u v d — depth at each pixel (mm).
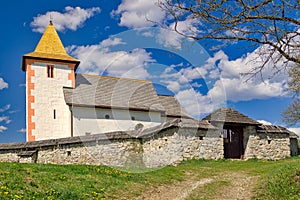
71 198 9461
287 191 9930
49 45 28656
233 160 19266
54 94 26797
